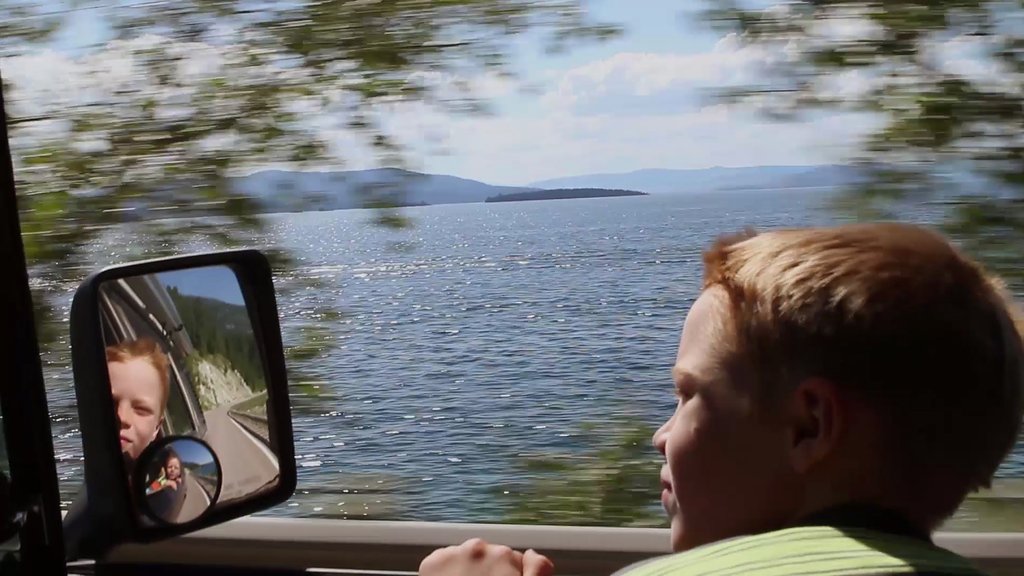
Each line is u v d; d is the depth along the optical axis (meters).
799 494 1.08
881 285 1.04
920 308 1.04
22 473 1.36
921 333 1.03
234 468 1.55
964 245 2.68
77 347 1.43
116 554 1.95
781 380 1.07
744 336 1.11
